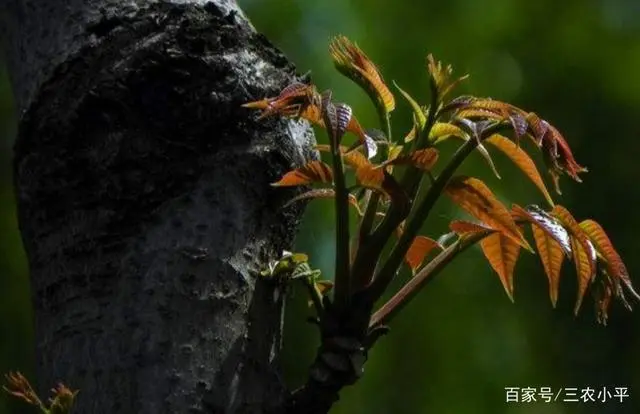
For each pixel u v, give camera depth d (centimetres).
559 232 182
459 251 185
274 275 183
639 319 443
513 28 480
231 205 183
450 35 473
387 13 475
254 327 182
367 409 459
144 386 179
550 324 449
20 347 448
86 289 181
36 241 183
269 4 477
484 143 188
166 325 180
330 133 179
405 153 182
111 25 185
